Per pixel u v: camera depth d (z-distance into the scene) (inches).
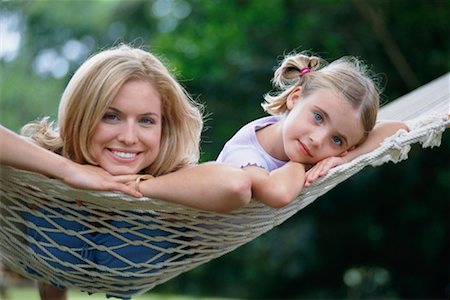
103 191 116.3
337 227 492.7
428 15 454.0
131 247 128.0
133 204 119.2
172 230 125.8
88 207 121.6
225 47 467.8
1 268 230.2
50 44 714.8
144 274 133.0
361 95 134.7
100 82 122.6
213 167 120.4
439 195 471.8
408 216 476.7
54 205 123.2
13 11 701.3
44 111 707.4
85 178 115.7
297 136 133.8
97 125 123.3
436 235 475.2
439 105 154.8
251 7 457.7
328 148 133.6
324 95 133.8
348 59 155.6
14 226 129.5
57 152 132.6
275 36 469.1
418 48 462.3
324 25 455.2
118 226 125.8
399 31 459.2
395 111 170.2
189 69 464.4
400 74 463.5
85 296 530.6
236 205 119.6
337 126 132.6
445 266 488.7
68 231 126.3
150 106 125.1
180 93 132.2
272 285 503.2
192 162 137.7
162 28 595.5
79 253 129.4
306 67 142.3
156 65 129.5
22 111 705.0
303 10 462.0
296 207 137.0
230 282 507.2
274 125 142.6
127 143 123.3
